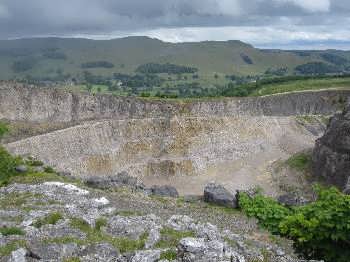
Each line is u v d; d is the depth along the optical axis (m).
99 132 93.19
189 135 104.31
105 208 37.19
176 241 26.06
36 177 52.75
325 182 83.69
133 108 107.38
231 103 125.94
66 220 29.81
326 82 179.88
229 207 55.25
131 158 94.56
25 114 88.69
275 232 25.59
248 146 108.00
